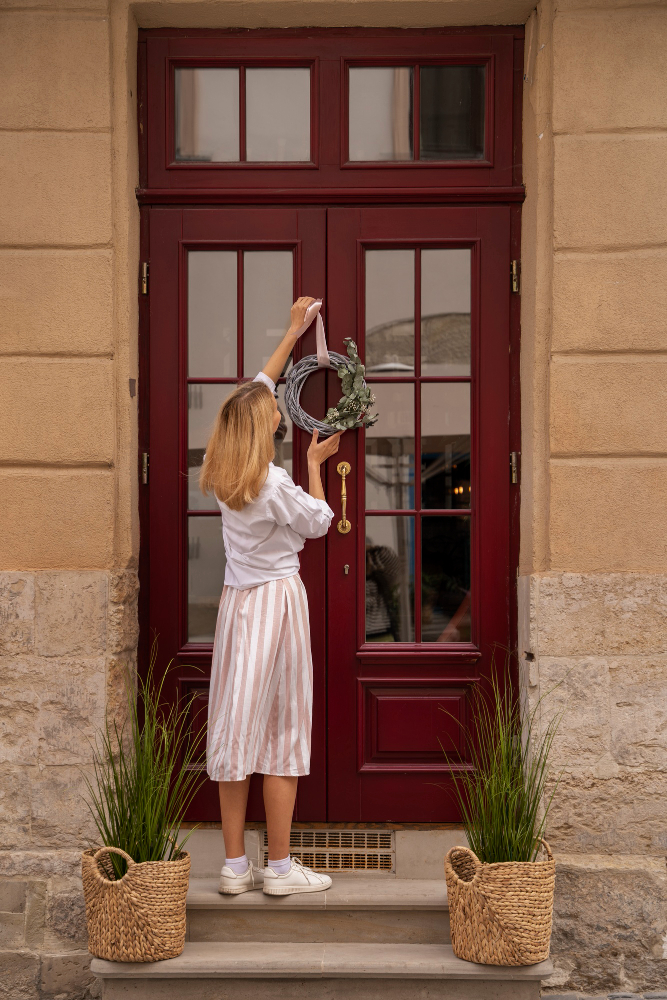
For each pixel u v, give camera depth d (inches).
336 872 131.1
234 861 117.6
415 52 134.5
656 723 121.6
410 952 111.9
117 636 123.9
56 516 124.8
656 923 118.3
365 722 133.0
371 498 135.6
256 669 113.6
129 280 128.7
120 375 127.6
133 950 106.2
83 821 121.6
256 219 135.0
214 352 136.3
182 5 127.9
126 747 125.1
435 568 135.3
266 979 109.0
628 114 124.8
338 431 131.4
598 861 119.7
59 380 125.6
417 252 135.3
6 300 125.9
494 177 134.5
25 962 119.6
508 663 132.8
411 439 136.0
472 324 134.8
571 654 122.4
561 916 119.0
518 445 134.1
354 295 134.9
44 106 126.0
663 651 122.1
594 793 121.0
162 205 135.1
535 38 129.8
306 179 135.0
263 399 117.0
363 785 131.9
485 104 135.3
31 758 122.2
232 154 136.3
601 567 123.6
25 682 122.8
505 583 133.8
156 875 106.3
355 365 131.2
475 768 130.2
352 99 136.2
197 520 135.8
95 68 126.1
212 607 135.3
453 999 108.0
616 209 124.7
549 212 126.8
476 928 106.2
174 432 134.6
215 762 114.4
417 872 130.5
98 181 126.2
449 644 134.0
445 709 132.5
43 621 123.1
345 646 133.3
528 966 106.0
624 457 124.5
